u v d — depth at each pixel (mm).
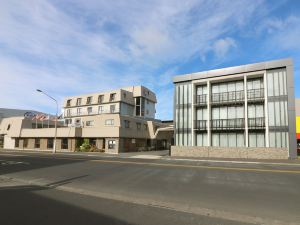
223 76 31438
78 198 8289
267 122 28000
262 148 26422
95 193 9133
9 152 38438
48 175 13711
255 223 5875
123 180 12016
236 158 26844
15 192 9234
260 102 29594
